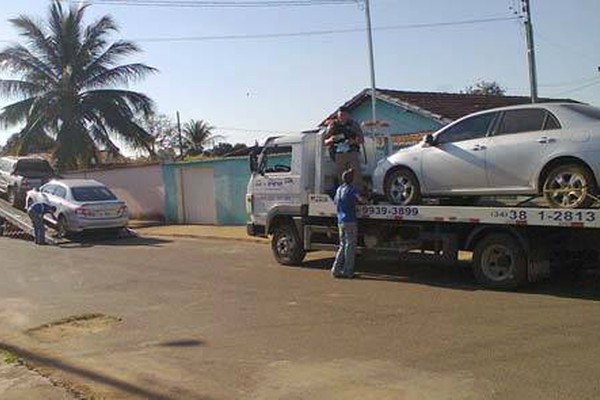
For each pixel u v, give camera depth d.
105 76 39.38
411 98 24.77
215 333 9.01
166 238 23.00
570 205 10.03
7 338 9.41
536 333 8.18
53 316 10.71
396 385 6.54
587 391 6.09
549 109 10.42
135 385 7.00
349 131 13.45
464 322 8.90
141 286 13.11
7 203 29.30
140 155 41.38
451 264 12.77
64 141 38.03
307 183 14.28
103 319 10.33
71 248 20.69
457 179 11.41
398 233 12.62
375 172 12.80
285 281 12.88
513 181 10.70
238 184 25.83
